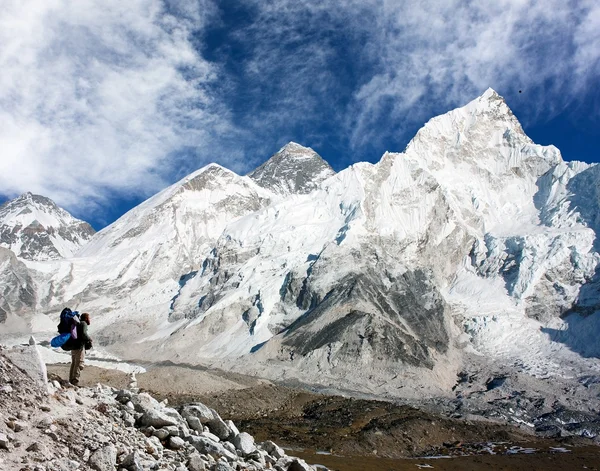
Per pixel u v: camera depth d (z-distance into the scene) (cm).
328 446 5778
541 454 7056
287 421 6550
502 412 10112
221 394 6825
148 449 1792
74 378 2127
